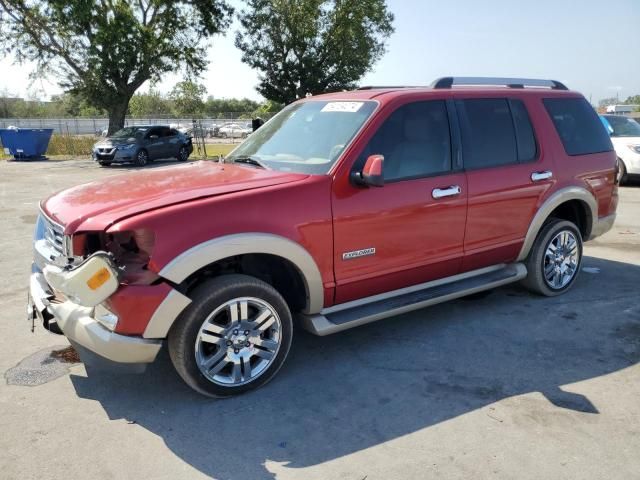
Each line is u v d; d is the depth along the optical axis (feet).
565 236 17.33
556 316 15.97
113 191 12.01
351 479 9.04
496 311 16.37
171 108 240.94
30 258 22.43
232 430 10.44
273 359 11.91
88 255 10.71
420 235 13.60
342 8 125.49
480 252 15.08
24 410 11.10
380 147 12.90
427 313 16.29
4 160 80.07
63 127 184.55
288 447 9.92
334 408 11.20
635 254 22.67
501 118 15.51
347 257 12.46
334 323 12.55
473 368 12.87
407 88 14.73
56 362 13.19
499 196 15.03
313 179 11.98
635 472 9.14
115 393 11.78
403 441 10.07
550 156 16.42
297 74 129.49
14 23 89.20
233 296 11.10
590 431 10.32
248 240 10.82
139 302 10.13
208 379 11.13
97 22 88.22
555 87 17.87
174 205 10.55
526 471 9.19
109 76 93.15
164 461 9.53
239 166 13.70
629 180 43.78
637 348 13.88
